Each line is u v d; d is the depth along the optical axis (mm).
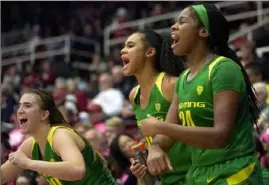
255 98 4133
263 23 12828
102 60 14539
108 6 17438
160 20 14422
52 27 17953
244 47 9250
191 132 3775
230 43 12625
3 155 7383
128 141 6762
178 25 4035
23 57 16391
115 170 6734
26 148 4973
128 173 6707
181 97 4059
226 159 3912
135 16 16359
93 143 7125
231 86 3842
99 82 12156
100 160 5008
